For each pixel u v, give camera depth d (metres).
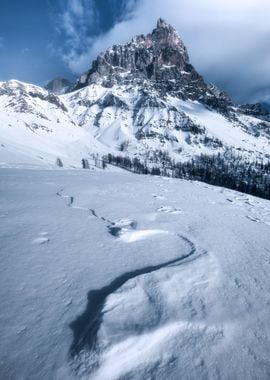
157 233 6.68
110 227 6.86
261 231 7.83
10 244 5.46
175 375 2.63
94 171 22.12
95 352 2.76
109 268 4.67
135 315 3.34
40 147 146.38
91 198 10.14
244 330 3.30
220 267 4.95
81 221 7.22
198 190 15.30
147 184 15.42
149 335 3.02
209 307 3.67
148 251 5.50
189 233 6.87
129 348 2.84
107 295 3.68
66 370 2.61
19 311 3.43
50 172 18.53
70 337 3.04
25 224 6.71
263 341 3.15
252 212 10.75
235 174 168.50
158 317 3.34
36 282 4.11
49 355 2.78
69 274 4.39
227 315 3.54
